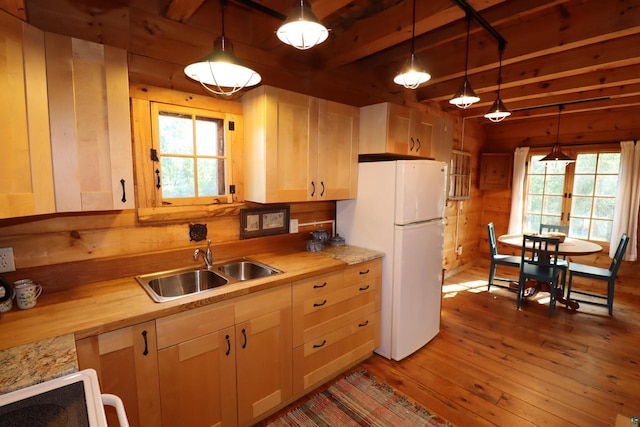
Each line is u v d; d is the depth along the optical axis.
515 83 3.07
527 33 2.39
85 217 1.68
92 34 1.63
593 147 4.23
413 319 2.58
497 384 2.25
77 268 1.65
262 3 2.03
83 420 0.74
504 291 4.11
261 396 1.83
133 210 1.82
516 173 4.82
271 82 2.40
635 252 3.93
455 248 4.78
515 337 2.92
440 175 2.68
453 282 4.45
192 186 1.97
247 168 2.16
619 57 2.45
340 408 2.00
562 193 4.55
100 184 1.44
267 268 2.04
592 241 4.33
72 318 1.31
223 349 1.64
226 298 1.61
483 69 2.72
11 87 1.12
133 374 1.37
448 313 3.44
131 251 1.84
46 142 1.26
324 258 2.29
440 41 2.53
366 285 2.39
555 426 1.87
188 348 1.51
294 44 1.45
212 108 2.00
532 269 3.58
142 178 1.77
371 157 3.01
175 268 1.97
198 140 1.97
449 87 3.47
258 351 1.79
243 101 2.13
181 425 1.53
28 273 1.52
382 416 1.94
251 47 2.27
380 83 3.25
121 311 1.38
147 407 1.42
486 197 5.32
